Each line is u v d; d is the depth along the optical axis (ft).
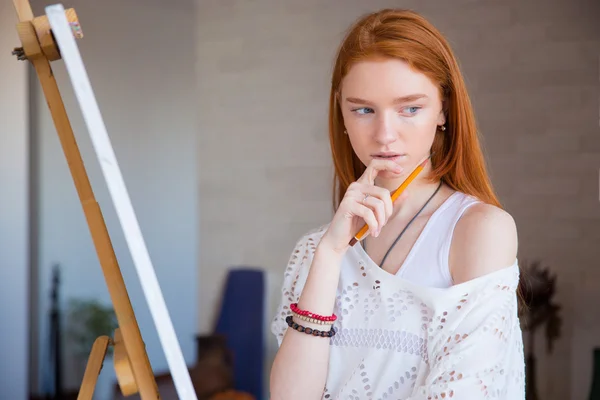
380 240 4.01
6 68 14.85
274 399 3.86
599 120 12.60
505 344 3.52
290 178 15.39
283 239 15.51
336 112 4.37
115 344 3.61
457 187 3.96
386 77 3.54
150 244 19.01
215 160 16.12
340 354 3.96
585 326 12.60
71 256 17.98
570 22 12.73
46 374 17.29
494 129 13.24
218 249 16.11
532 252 12.99
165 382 17.99
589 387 12.53
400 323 3.77
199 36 16.19
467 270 3.62
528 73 13.00
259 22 15.57
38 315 17.52
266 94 15.57
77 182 3.45
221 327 15.53
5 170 15.05
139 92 18.99
